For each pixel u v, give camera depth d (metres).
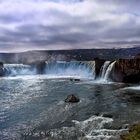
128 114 23.41
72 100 30.69
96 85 47.03
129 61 48.97
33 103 30.78
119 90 39.50
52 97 34.72
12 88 45.66
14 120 23.14
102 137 17.52
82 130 19.36
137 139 15.84
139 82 47.84
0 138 18.45
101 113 24.23
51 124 21.42
